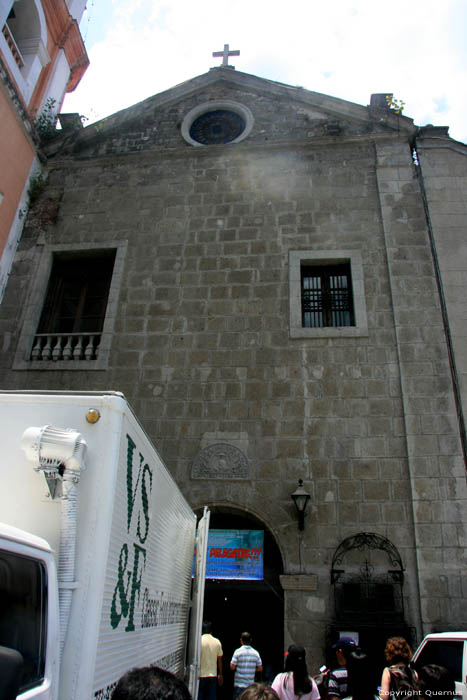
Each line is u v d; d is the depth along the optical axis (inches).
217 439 402.0
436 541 352.8
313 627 340.2
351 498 373.1
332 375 411.8
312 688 210.5
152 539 193.6
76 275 497.0
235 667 294.2
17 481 142.8
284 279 453.1
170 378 426.9
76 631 127.2
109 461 145.9
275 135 522.9
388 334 420.8
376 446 385.7
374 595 344.2
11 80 490.9
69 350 443.8
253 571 371.9
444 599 337.4
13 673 82.2
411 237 454.6
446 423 385.4
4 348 452.4
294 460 388.8
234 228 482.6
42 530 137.2
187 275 466.9
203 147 525.3
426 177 474.6
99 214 509.4
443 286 428.8
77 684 122.6
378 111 508.7
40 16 582.2
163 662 218.4
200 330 442.3
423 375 402.3
